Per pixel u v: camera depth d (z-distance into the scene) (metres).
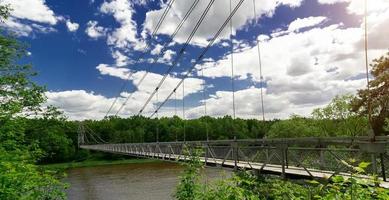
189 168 5.48
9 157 5.36
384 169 5.46
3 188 4.38
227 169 9.48
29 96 10.94
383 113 21.55
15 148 7.90
